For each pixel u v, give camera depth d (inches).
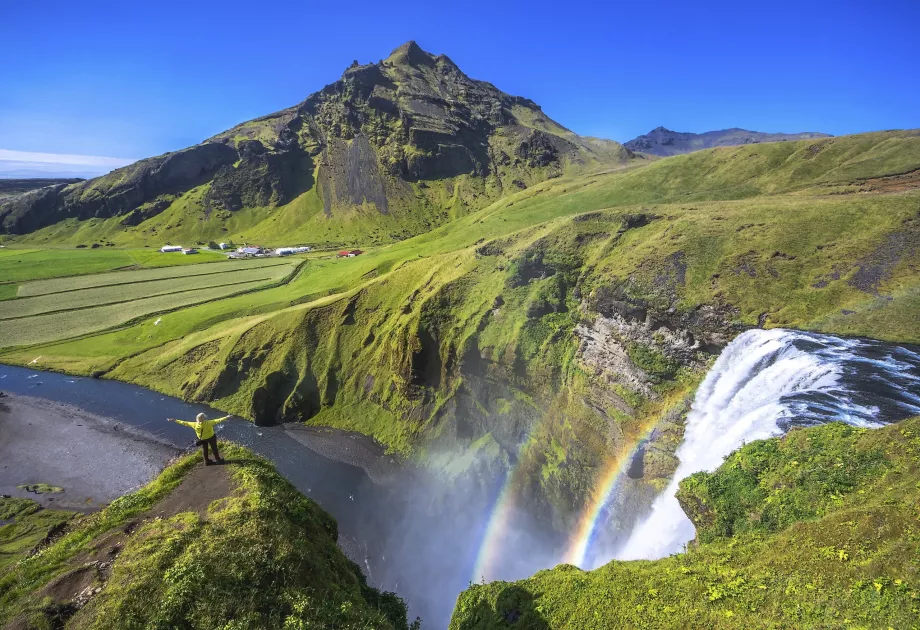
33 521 2062.0
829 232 1830.7
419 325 2935.5
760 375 1465.3
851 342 1395.2
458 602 1043.9
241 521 678.5
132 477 2517.2
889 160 2672.2
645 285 1990.7
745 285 1769.2
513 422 2476.6
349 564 832.9
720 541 895.1
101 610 535.5
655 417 1801.2
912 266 1573.6
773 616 624.4
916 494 682.8
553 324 2426.2
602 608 791.7
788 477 907.4
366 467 2687.0
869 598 573.0
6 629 529.0
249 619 553.3
